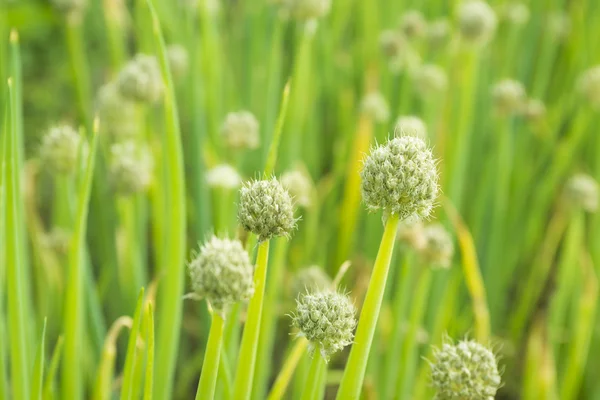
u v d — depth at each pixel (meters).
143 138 1.21
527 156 1.68
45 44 2.00
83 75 1.41
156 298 1.16
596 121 1.66
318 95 1.70
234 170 1.08
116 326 0.92
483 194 1.43
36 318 1.19
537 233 1.60
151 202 1.32
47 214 1.71
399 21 1.73
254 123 1.13
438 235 0.98
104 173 1.35
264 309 0.97
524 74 1.80
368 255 1.38
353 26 2.04
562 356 1.36
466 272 1.07
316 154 1.62
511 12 1.69
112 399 1.05
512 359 1.44
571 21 1.92
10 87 0.78
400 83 1.64
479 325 1.08
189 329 1.38
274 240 1.01
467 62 1.25
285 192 0.69
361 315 0.69
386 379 1.04
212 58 1.42
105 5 1.51
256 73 1.62
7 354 1.02
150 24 1.58
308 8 1.20
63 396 0.91
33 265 1.27
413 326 0.99
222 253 0.65
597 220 1.42
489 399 0.72
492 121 1.67
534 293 1.50
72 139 0.99
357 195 1.33
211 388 0.68
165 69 0.84
